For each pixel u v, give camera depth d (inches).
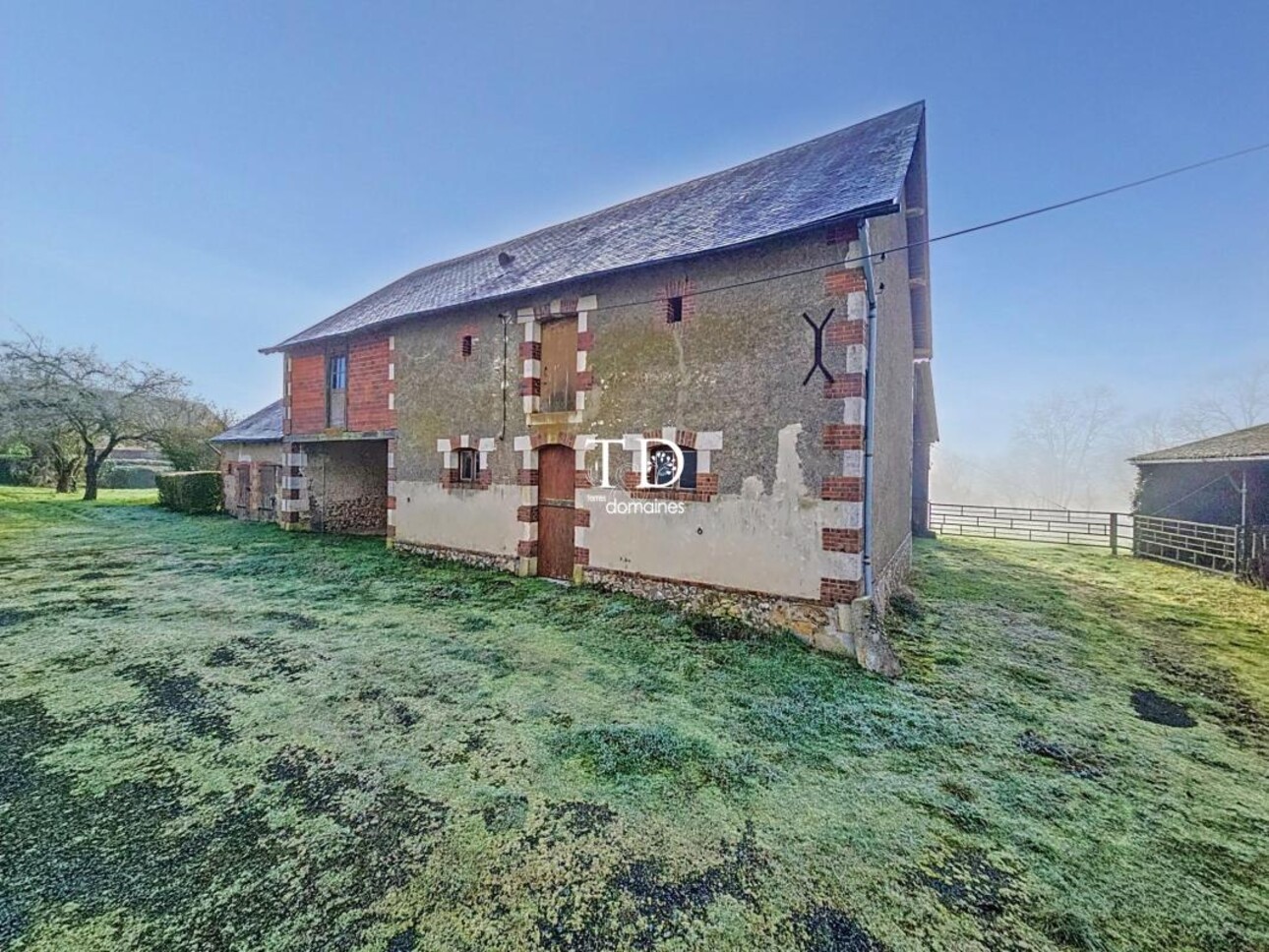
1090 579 414.9
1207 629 286.7
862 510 237.1
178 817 119.6
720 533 272.4
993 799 136.0
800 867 110.7
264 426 655.8
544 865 109.0
